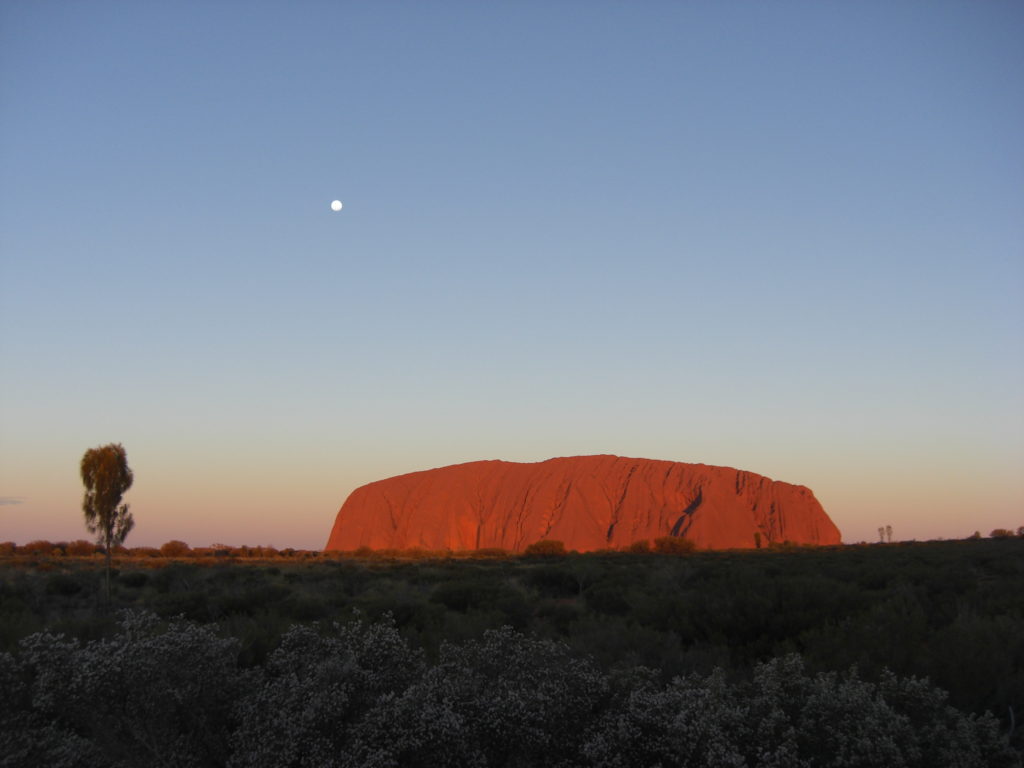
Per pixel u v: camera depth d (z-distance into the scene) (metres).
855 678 6.46
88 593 29.88
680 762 5.08
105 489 25.89
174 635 5.99
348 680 5.78
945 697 5.96
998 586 16.28
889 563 31.86
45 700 5.62
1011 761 5.41
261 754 5.09
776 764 4.91
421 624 15.12
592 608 19.98
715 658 10.08
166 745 5.64
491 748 5.33
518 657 6.25
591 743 5.14
